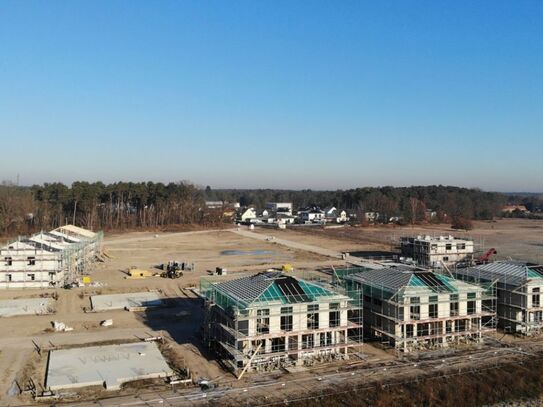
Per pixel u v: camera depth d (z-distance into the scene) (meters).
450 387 52.25
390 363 58.72
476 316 66.44
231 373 55.16
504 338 68.69
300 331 57.97
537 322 70.56
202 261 138.88
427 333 64.75
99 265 129.88
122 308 84.25
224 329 57.75
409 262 126.94
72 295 94.69
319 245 175.12
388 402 48.59
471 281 76.56
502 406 49.59
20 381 52.38
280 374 55.16
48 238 114.31
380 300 66.75
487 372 56.22
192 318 78.50
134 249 162.38
